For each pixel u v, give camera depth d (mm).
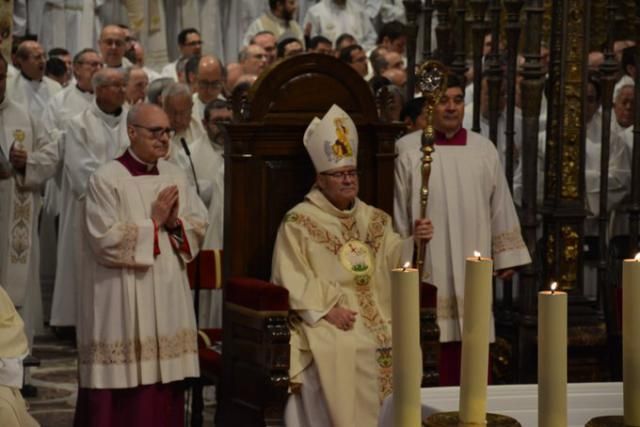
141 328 13641
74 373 19078
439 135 14852
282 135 14172
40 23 31047
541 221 18094
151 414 13773
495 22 16203
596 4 24797
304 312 13352
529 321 15242
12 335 10844
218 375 14430
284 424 13320
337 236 13750
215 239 19453
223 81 24172
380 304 13836
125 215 13766
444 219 14602
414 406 5176
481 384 5398
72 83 23188
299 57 14109
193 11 32281
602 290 14852
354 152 13844
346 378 13188
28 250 18266
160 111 14078
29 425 10805
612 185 18266
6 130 18219
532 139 15258
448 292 14625
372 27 32844
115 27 24734
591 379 15250
